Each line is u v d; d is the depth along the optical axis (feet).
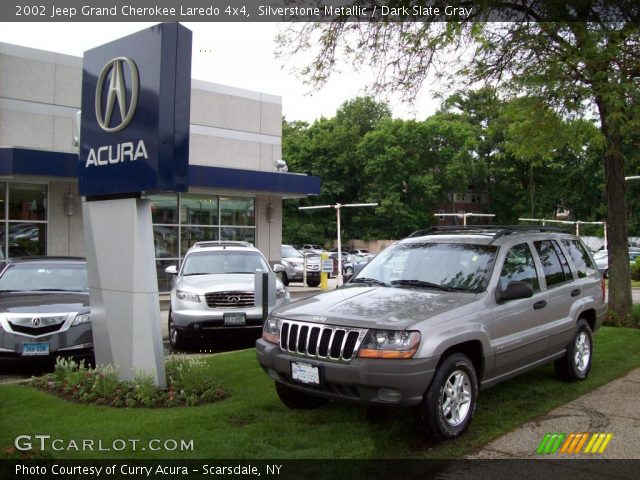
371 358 15.29
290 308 18.20
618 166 38.37
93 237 21.58
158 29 19.39
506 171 213.87
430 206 210.59
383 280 20.29
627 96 29.17
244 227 67.31
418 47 31.60
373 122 216.33
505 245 20.36
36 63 54.75
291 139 224.53
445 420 15.98
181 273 36.35
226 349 32.94
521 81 31.30
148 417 17.51
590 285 24.49
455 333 16.24
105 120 20.83
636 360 27.02
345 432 16.55
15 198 52.24
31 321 25.48
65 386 20.56
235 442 15.37
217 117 67.10
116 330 20.70
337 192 207.21
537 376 23.95
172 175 19.53
